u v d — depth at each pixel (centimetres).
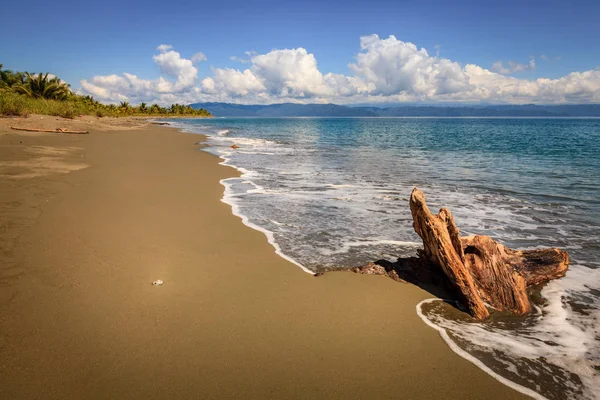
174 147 2330
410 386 317
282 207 898
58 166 1300
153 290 458
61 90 5622
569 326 415
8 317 382
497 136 4859
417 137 4538
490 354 364
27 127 2594
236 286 483
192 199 944
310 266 560
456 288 459
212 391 300
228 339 369
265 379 317
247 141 3322
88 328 373
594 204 973
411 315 432
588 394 312
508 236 717
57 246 572
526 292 485
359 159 1983
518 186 1222
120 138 2728
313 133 5456
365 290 487
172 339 364
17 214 711
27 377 303
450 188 1180
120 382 304
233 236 676
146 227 696
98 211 779
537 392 314
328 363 341
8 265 495
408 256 603
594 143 3459
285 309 432
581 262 589
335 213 852
